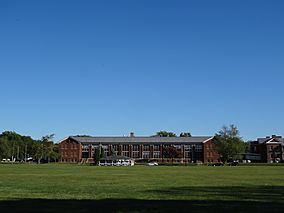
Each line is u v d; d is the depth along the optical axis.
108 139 194.00
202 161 185.38
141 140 191.38
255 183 36.78
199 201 21.45
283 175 54.22
